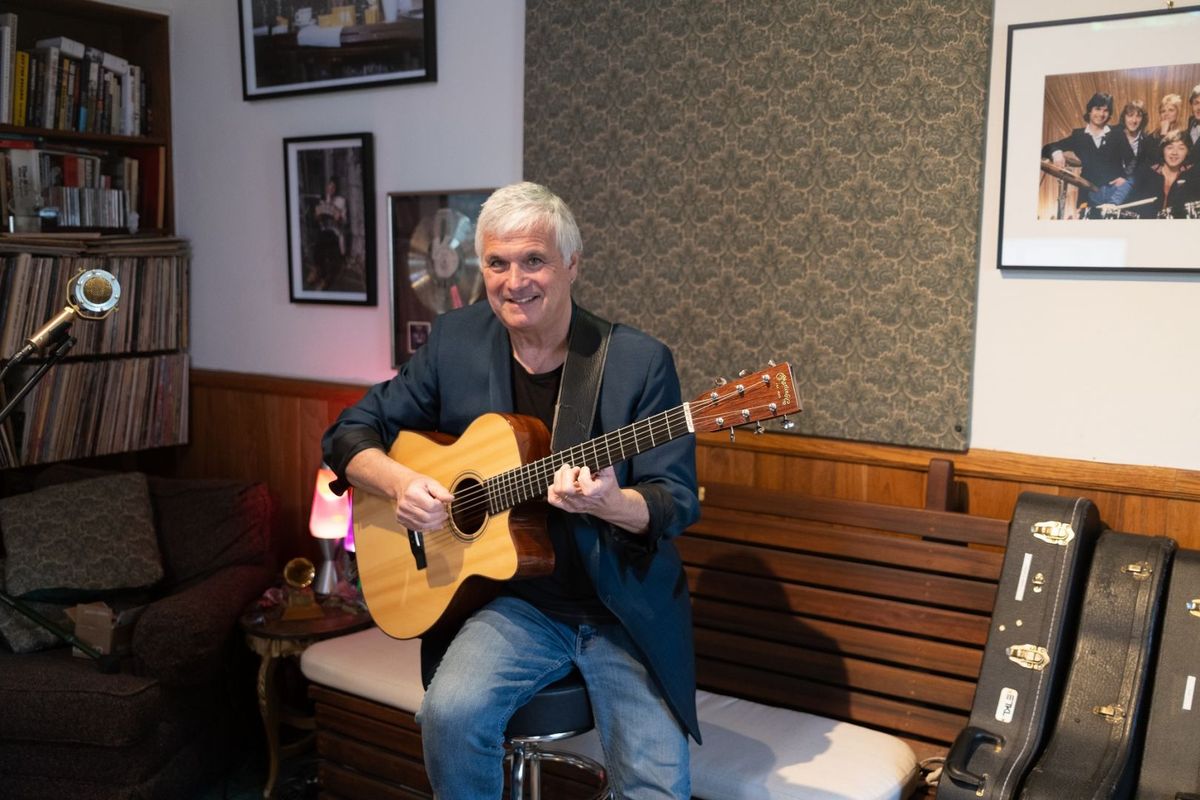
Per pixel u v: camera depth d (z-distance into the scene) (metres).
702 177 2.77
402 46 3.27
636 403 2.02
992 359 2.48
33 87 3.49
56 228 3.51
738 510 2.66
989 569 2.32
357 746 2.67
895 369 2.56
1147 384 2.32
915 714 2.38
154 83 3.89
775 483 2.76
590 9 2.89
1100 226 2.32
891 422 2.58
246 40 3.61
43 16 3.73
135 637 2.85
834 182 2.59
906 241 2.52
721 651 2.61
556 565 2.04
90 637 2.93
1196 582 2.07
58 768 2.79
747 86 2.69
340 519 3.12
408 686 2.54
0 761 2.81
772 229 2.69
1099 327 2.35
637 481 2.02
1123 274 2.32
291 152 3.56
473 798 1.93
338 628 2.97
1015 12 2.37
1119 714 2.00
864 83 2.53
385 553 2.17
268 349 3.76
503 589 2.10
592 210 2.95
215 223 3.84
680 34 2.76
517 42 3.07
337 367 3.59
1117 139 2.28
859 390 2.61
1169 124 2.22
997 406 2.49
